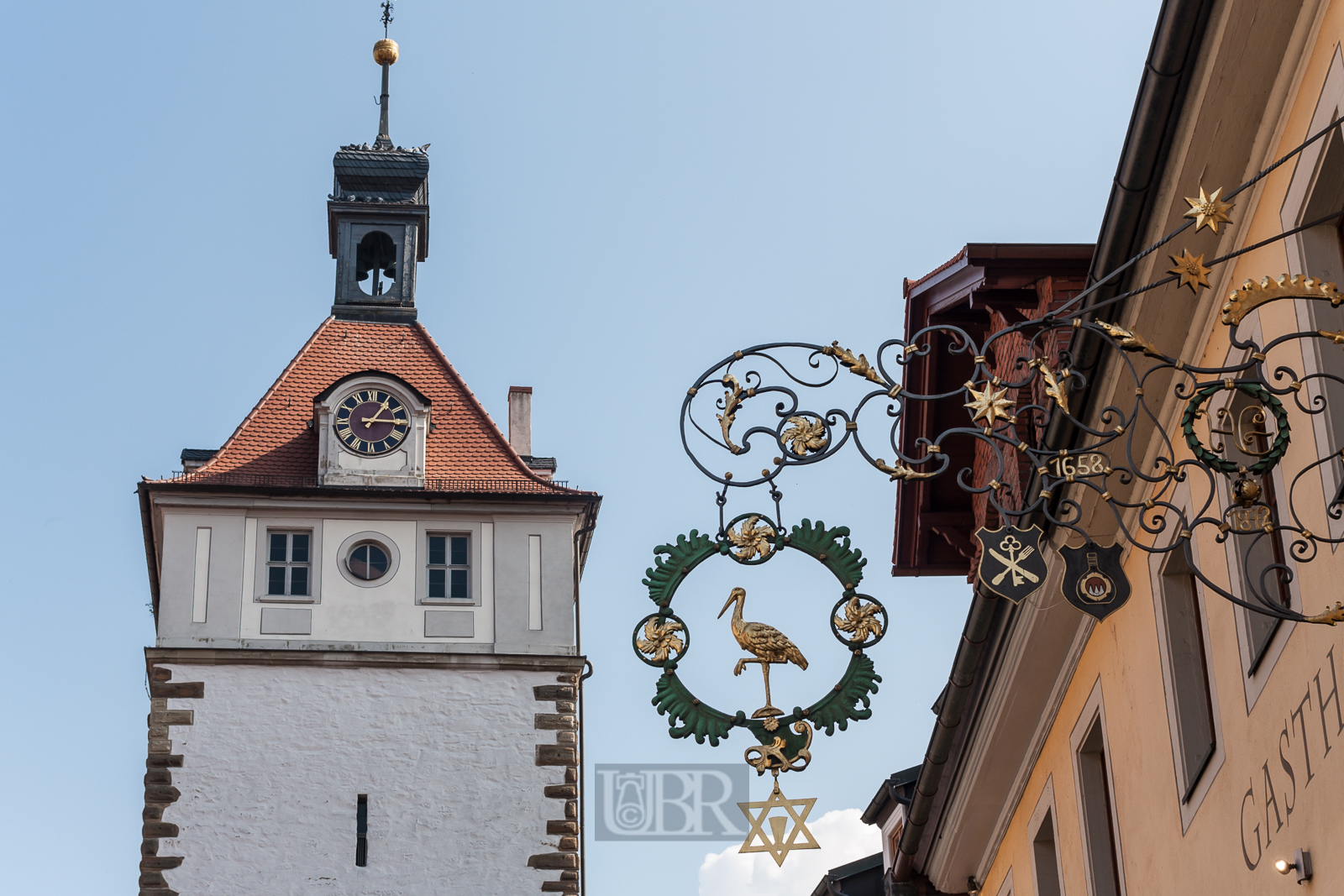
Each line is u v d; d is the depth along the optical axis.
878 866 26.58
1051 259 17.36
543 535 38.78
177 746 35.88
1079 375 9.87
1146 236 13.12
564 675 37.47
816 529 10.15
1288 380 12.11
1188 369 9.48
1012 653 17.48
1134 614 15.45
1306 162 11.62
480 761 36.53
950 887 22.11
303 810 35.66
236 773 35.81
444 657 37.19
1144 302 13.46
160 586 37.22
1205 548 13.84
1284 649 12.22
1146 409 9.55
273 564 37.78
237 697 36.44
